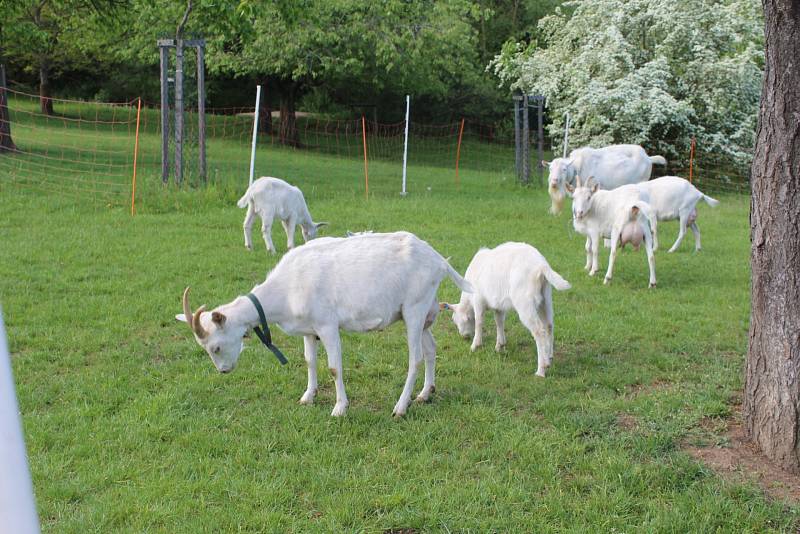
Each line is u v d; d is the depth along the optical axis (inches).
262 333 227.9
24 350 275.3
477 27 1451.8
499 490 184.2
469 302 296.4
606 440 209.8
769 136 197.9
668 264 437.7
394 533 169.5
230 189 570.9
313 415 226.7
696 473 192.9
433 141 1354.6
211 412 229.3
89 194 557.6
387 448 206.4
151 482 186.5
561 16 1033.5
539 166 799.1
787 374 194.2
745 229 563.5
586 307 347.6
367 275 224.1
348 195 637.3
